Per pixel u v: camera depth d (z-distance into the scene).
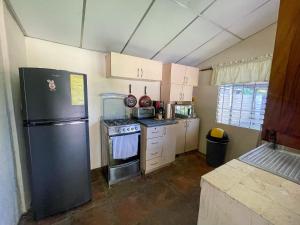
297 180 0.82
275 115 0.63
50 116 1.54
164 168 2.83
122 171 2.38
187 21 1.99
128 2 1.58
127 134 2.35
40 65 2.06
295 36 0.54
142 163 2.62
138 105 3.04
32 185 1.53
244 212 0.64
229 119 3.05
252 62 2.54
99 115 2.65
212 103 3.29
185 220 1.71
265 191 0.73
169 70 2.99
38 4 1.46
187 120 3.28
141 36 2.20
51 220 1.65
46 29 1.84
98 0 1.51
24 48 1.90
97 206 1.87
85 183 1.85
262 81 2.46
